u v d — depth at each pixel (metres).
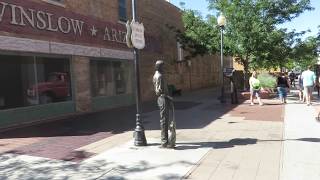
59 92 16.67
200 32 27.89
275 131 12.51
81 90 18.05
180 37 29.47
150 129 13.05
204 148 10.02
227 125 13.82
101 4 19.77
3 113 13.68
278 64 28.45
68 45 16.91
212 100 24.77
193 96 28.52
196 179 7.56
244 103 22.28
